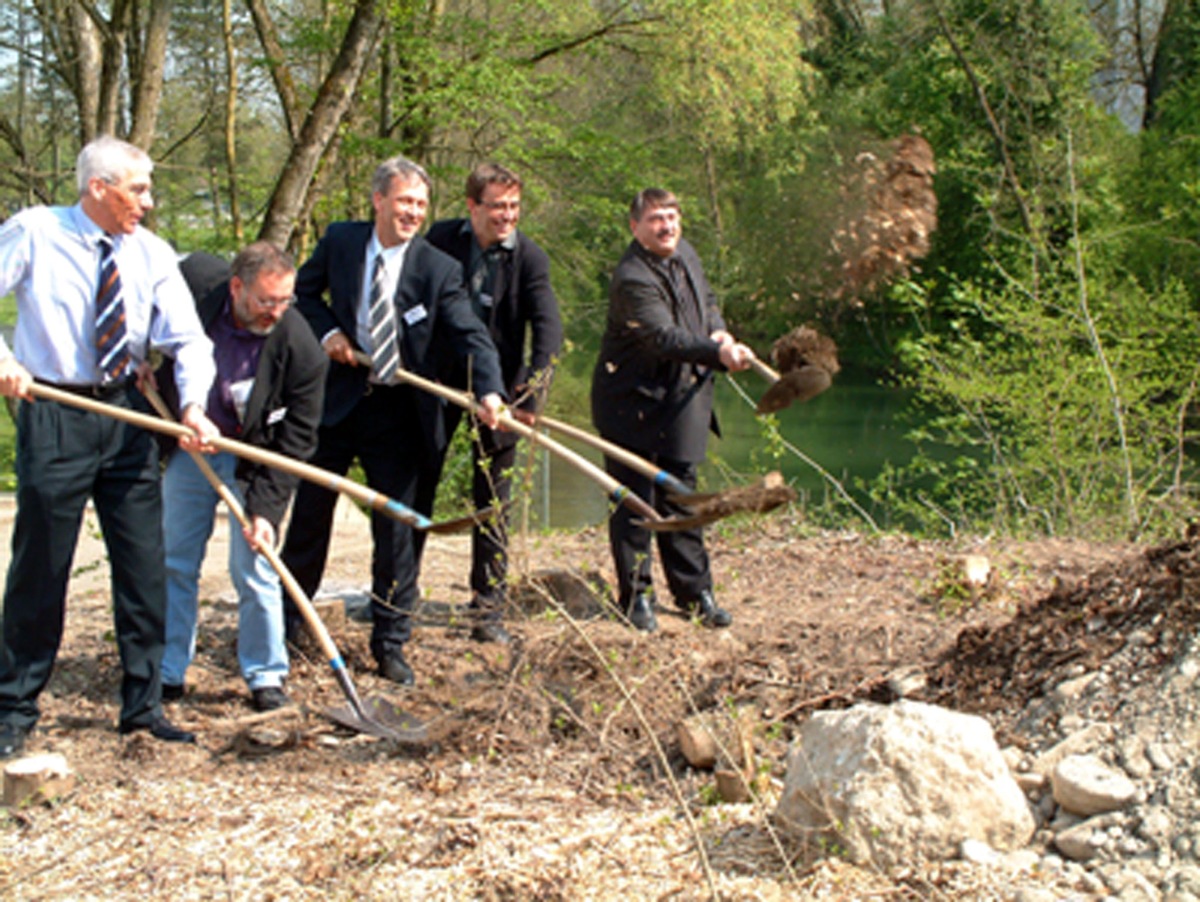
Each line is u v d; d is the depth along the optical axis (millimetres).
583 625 5594
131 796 4254
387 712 4840
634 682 4656
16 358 4488
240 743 4625
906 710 3543
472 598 6109
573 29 16391
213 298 4949
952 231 15828
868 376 24219
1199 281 16250
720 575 7184
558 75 15547
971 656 4469
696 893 3342
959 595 6102
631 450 5848
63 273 4418
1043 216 10914
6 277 4359
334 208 15898
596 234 17484
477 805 4055
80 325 4449
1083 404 9484
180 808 4148
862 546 7801
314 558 5629
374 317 5340
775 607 6348
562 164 16109
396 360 5316
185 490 5086
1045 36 15328
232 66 16531
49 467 4406
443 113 14148
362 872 3619
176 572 5133
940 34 16422
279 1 16703
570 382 19031
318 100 11688
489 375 5336
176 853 3818
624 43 16984
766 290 8727
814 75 18578
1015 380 9328
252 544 4793
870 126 16906
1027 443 11258
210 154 20859
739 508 4648
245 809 4121
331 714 4766
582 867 3559
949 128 15852
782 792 3762
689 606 5969
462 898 3428
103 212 4418
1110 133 20344
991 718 4086
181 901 3525
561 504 14312
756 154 17172
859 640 5285
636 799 4078
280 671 5148
